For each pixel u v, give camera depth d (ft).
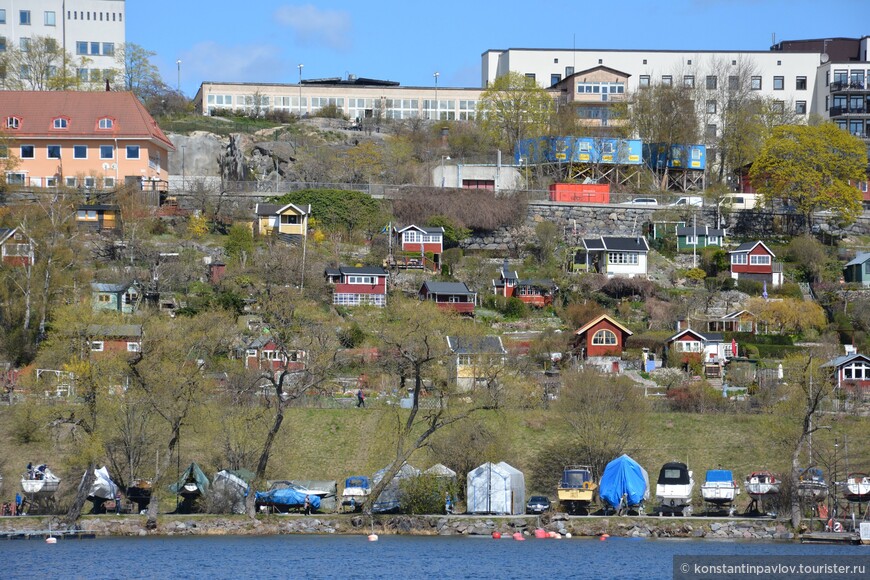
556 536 331.57
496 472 348.38
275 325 419.33
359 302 562.25
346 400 424.05
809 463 367.25
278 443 376.68
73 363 350.84
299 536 331.57
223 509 346.74
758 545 321.73
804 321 554.87
